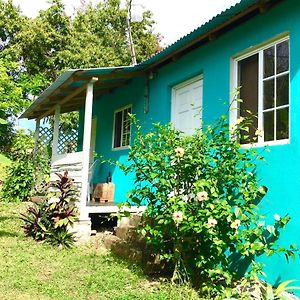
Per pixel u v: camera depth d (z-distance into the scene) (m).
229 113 5.48
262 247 4.04
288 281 3.79
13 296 3.95
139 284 4.54
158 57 7.06
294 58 4.37
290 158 4.25
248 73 5.31
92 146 11.12
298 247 3.99
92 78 7.18
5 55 18.73
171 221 4.42
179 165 4.54
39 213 6.98
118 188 8.88
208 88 6.05
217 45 5.88
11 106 8.40
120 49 24.27
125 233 6.21
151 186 4.79
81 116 12.44
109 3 25.03
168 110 7.32
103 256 5.75
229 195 4.45
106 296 4.05
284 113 4.60
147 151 4.79
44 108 10.95
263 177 4.61
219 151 4.66
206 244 4.49
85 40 22.33
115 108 9.67
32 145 14.52
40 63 20.91
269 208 4.46
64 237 6.43
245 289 4.07
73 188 7.34
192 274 4.49
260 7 4.79
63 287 4.30
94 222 7.85
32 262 5.32
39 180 12.02
